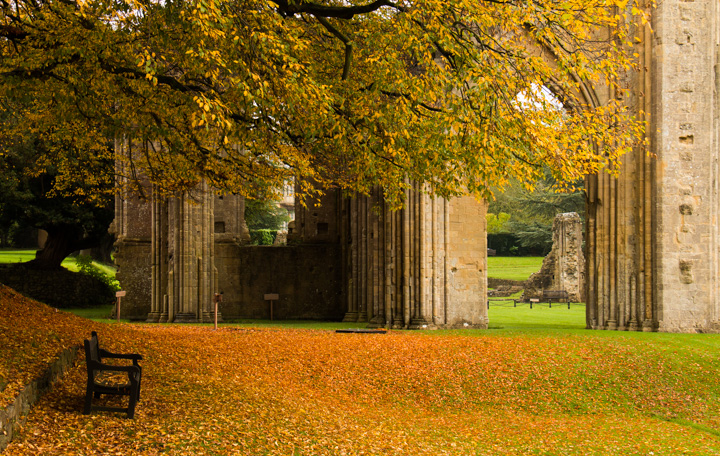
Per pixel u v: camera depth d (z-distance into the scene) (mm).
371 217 22266
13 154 27453
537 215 57656
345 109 12680
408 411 11938
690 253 20156
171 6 9914
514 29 12391
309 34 13414
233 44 9719
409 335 17594
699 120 20328
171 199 23516
